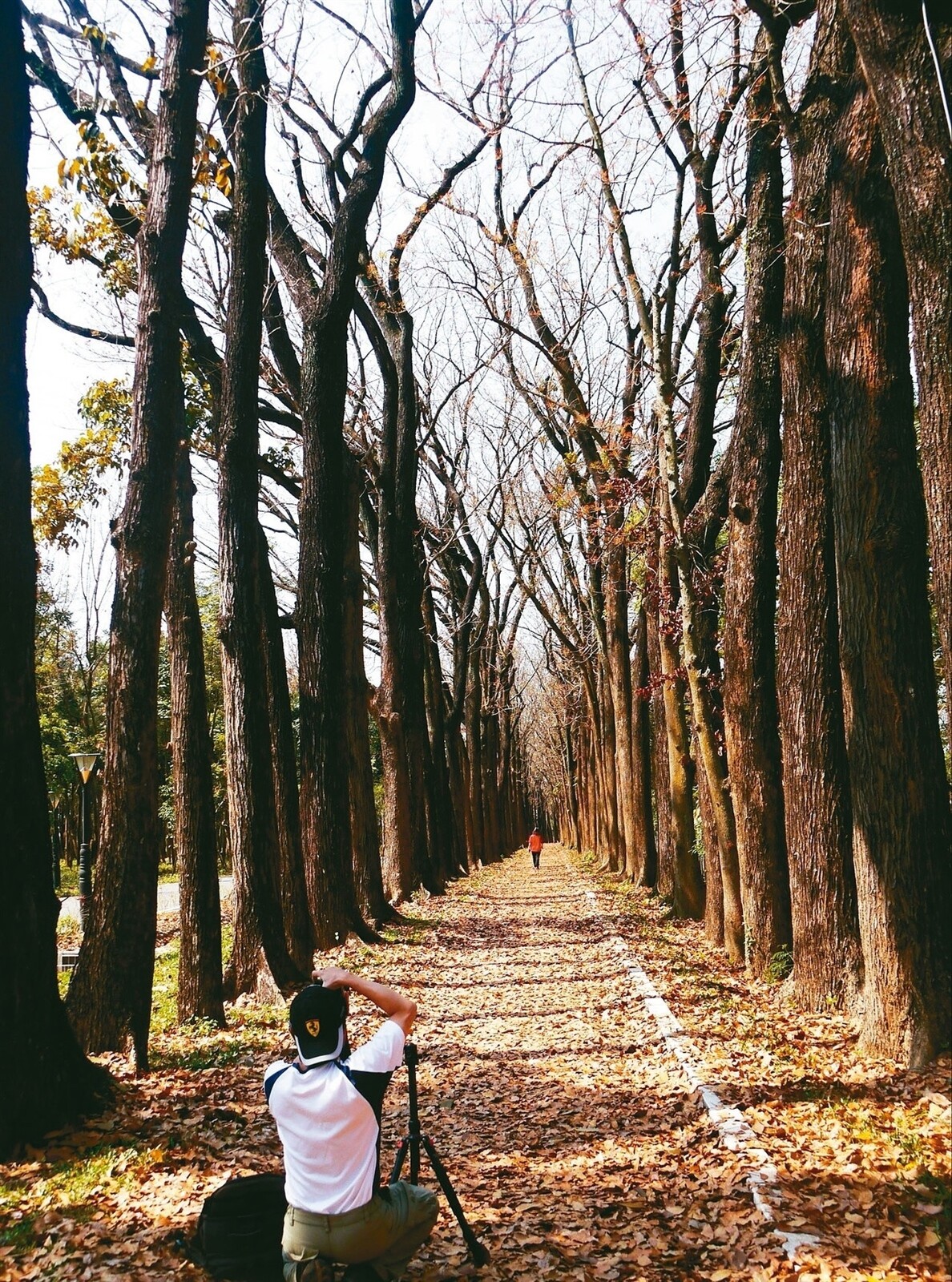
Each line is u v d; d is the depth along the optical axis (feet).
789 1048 28.91
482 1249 16.70
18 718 23.26
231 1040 33.22
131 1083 27.55
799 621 33.78
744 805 41.78
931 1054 24.94
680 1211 18.99
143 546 31.68
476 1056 33.55
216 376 47.37
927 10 21.57
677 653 60.70
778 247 40.86
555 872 137.90
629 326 68.69
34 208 44.06
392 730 84.02
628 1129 24.62
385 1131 25.84
